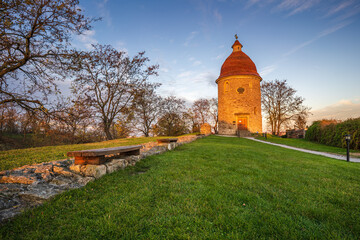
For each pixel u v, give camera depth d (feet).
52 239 6.78
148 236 7.04
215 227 7.72
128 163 16.96
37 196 9.26
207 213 8.71
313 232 7.61
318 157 27.94
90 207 9.07
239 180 13.52
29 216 8.00
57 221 7.85
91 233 7.15
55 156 21.54
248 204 9.82
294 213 9.07
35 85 29.86
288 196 11.08
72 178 11.98
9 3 22.99
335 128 48.75
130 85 73.72
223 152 26.73
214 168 16.79
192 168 16.70
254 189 11.96
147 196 10.32
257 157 24.04
